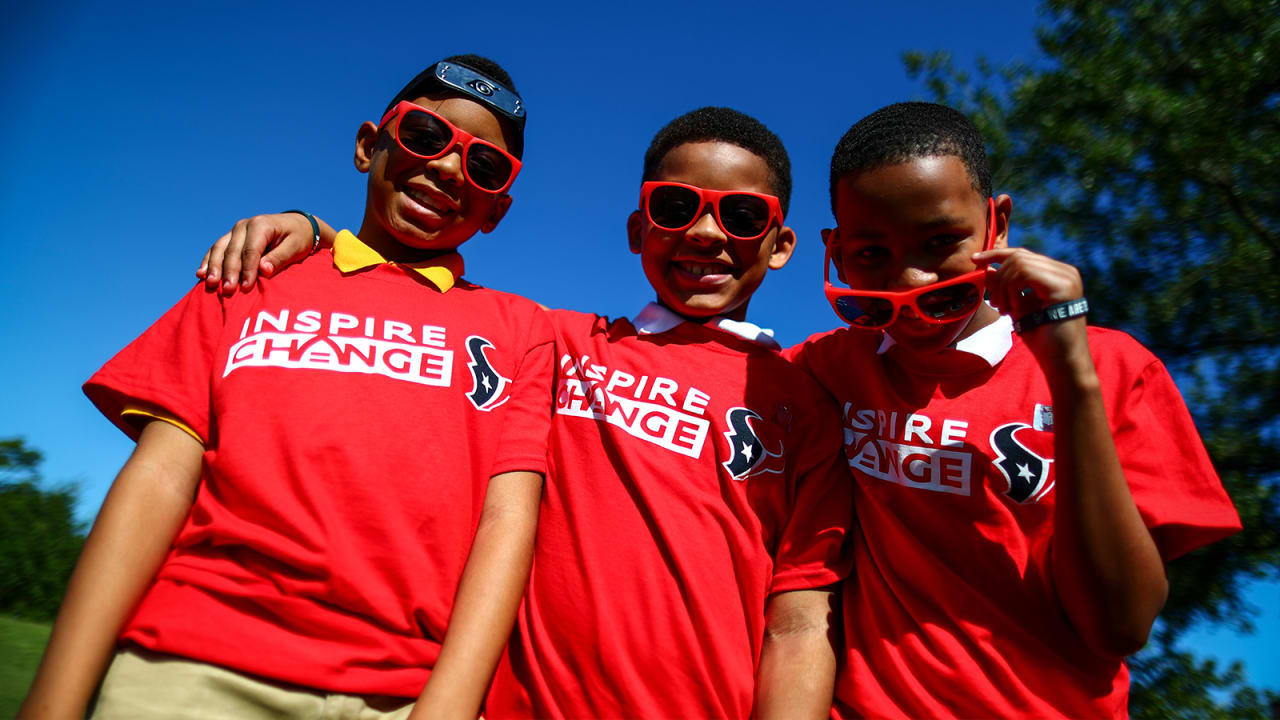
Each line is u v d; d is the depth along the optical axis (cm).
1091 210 608
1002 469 161
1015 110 641
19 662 551
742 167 195
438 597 154
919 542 163
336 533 148
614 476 169
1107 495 141
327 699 139
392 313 173
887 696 157
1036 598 156
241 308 167
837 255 184
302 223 191
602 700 152
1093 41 611
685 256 190
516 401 176
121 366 163
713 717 154
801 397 185
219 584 144
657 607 157
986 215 174
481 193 191
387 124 193
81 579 142
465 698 142
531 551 164
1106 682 156
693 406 176
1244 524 518
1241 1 543
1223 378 578
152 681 137
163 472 154
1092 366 144
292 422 155
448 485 160
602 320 196
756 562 167
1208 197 567
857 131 174
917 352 169
